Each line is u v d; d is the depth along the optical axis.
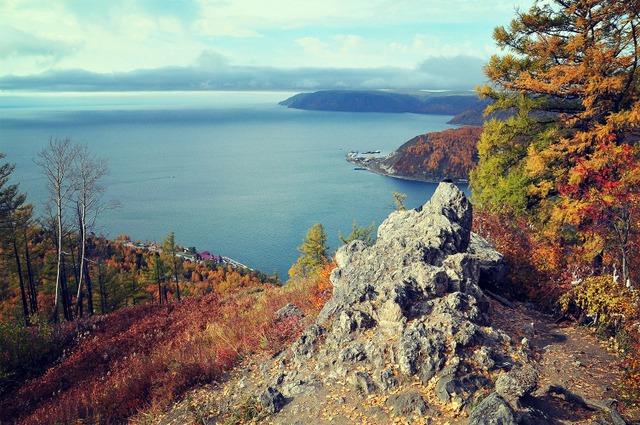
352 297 13.30
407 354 10.53
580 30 19.95
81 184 32.62
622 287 13.05
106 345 19.00
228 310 21.00
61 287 38.19
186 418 11.45
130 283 49.78
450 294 12.55
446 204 17.27
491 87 23.02
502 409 8.02
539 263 16.27
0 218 38.94
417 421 9.02
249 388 11.98
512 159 23.38
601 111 20.42
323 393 10.57
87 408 13.25
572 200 17.64
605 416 8.77
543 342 12.41
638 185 14.39
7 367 17.53
